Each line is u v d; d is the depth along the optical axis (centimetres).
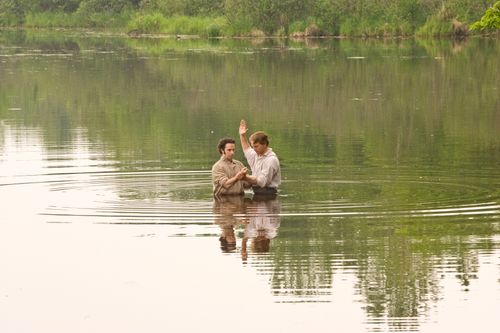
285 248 1834
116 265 1748
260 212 2138
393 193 2338
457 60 6341
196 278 1666
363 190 2378
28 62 6906
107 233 1970
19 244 1900
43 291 1622
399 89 4916
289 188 2419
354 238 1895
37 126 3831
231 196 2314
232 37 9456
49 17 12219
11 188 2459
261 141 2350
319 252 1803
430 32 8656
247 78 5538
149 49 8000
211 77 5634
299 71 5831
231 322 1470
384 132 3506
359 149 3094
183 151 3084
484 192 2339
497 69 5750
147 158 2945
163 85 5303
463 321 1459
